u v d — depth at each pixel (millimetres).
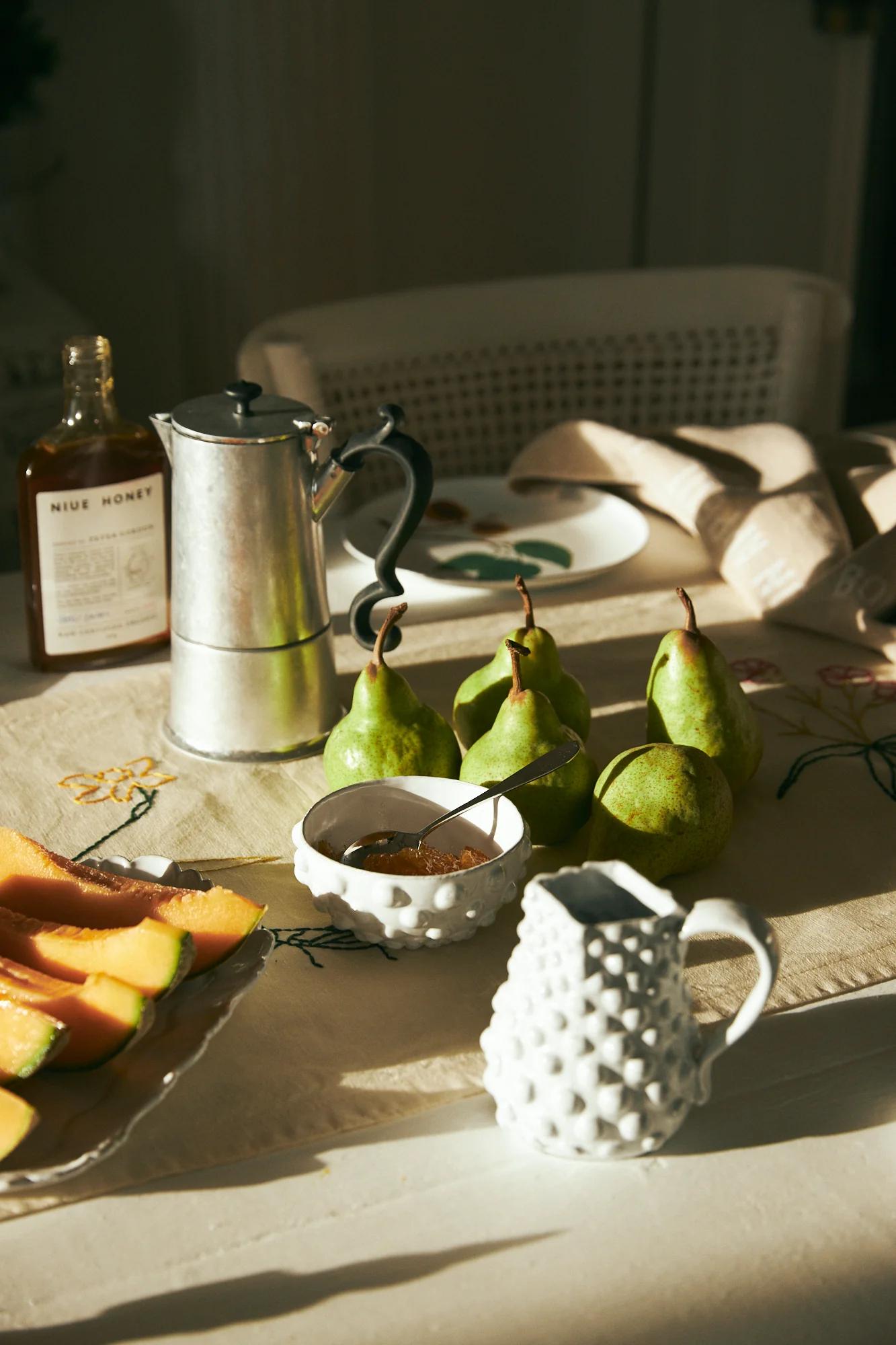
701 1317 485
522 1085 543
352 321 1479
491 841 705
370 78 2658
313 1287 494
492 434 1565
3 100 2135
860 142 3217
